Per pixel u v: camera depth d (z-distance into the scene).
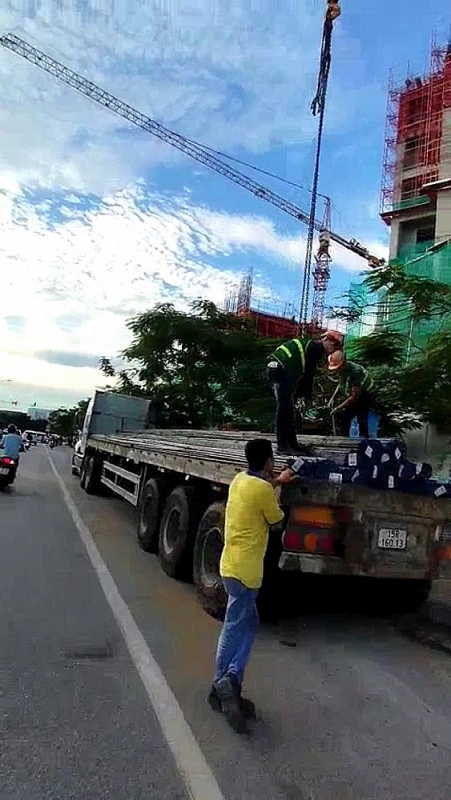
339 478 6.02
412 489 6.26
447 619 7.40
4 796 3.30
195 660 5.38
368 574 6.05
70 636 5.82
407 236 31.16
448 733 4.41
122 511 14.95
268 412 23.12
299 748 4.02
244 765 3.76
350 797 3.49
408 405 13.73
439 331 13.68
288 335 37.69
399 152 31.86
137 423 21.48
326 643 6.27
